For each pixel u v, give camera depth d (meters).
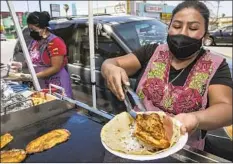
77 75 3.46
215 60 1.26
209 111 1.07
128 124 0.96
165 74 1.36
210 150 1.52
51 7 7.62
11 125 1.37
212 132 2.12
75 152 1.14
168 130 0.83
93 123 1.43
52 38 2.53
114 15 3.99
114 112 2.81
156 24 3.53
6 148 1.23
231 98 1.17
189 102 1.25
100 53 3.15
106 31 3.12
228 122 1.09
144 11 15.37
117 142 0.86
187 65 1.31
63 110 1.57
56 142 1.21
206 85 1.24
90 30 2.49
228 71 1.26
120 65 1.47
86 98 3.31
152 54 1.50
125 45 2.96
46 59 2.54
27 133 1.35
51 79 2.51
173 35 1.26
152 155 0.77
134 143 0.84
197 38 1.22
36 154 1.15
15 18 1.96
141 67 1.54
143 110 1.10
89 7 2.43
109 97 2.90
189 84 1.27
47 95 1.75
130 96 1.11
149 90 1.38
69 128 1.37
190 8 1.21
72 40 3.66
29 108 1.44
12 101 1.58
